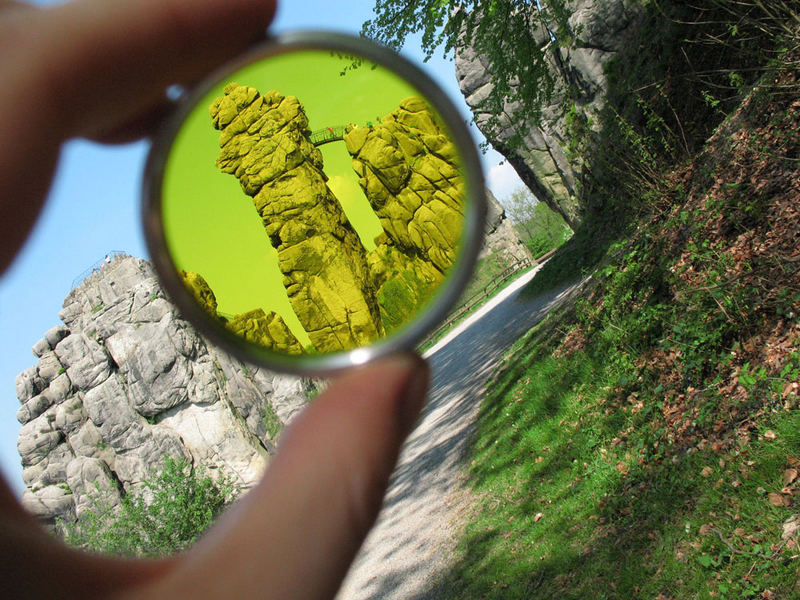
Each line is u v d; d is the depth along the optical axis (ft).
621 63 51.24
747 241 19.65
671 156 35.55
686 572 12.88
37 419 103.09
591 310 30.89
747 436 14.55
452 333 130.00
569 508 19.72
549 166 123.65
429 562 25.86
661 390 19.81
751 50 28.76
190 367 100.32
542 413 28.71
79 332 106.32
